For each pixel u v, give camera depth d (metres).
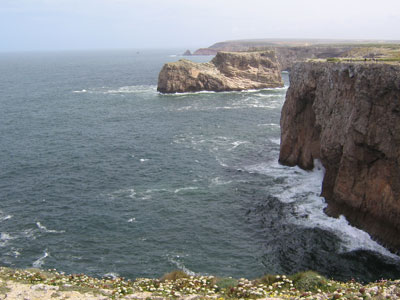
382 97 30.94
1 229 36.41
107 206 41.38
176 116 89.62
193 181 48.25
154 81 164.50
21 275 22.50
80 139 68.88
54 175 50.69
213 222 37.47
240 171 51.44
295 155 51.47
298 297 18.59
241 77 137.75
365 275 27.91
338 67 38.34
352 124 33.81
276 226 36.09
